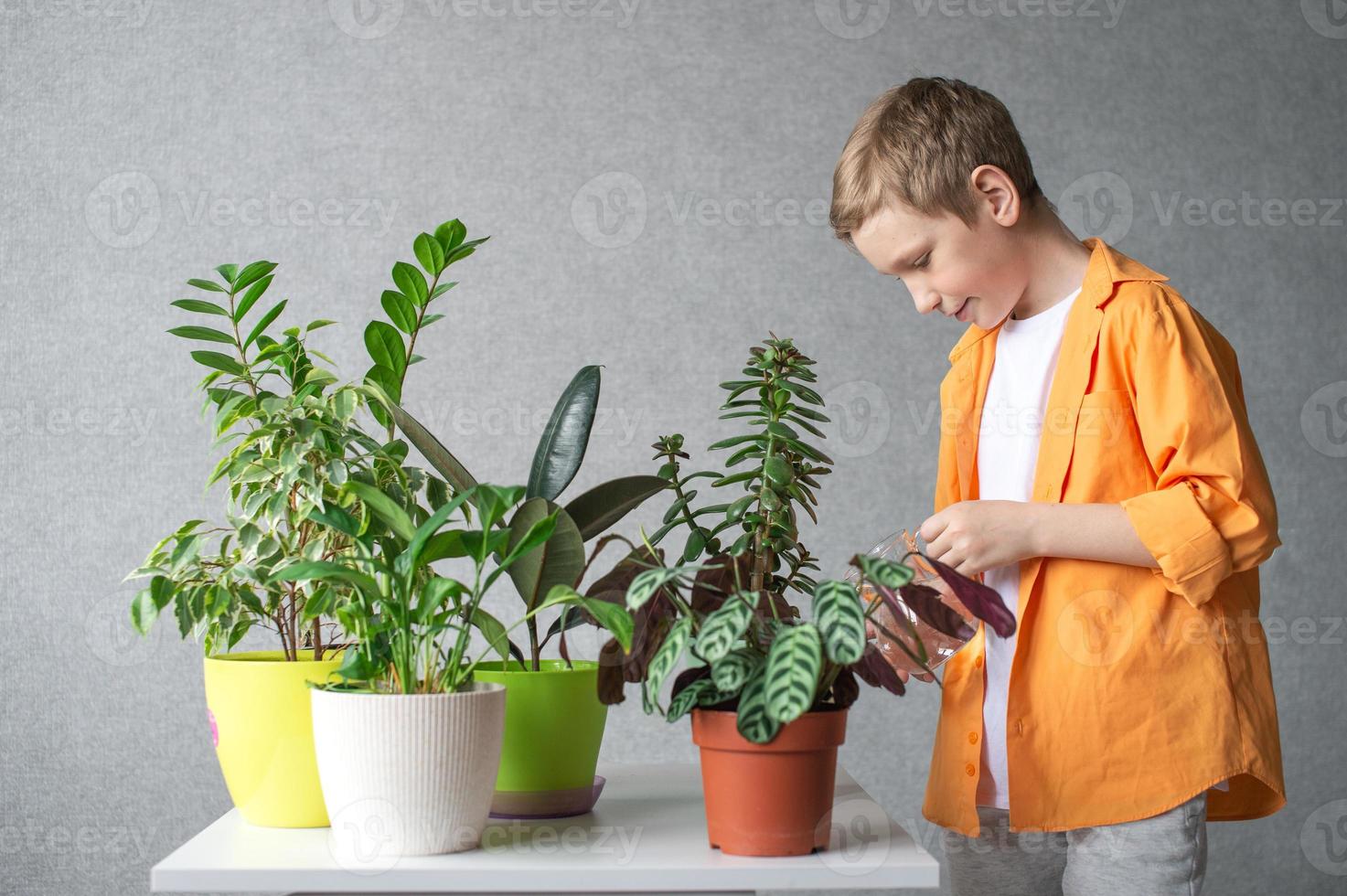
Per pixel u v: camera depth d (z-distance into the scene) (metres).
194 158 1.92
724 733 0.79
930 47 2.00
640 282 1.95
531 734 0.92
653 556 0.90
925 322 1.98
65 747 1.86
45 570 1.87
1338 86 2.06
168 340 1.90
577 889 0.76
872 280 1.98
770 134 1.98
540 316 1.94
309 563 0.81
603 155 1.96
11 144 1.90
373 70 1.94
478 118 1.95
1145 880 1.01
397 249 1.93
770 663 0.75
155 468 1.89
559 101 1.96
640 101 1.97
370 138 1.94
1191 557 0.95
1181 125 2.03
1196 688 1.01
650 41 1.97
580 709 0.93
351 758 0.78
